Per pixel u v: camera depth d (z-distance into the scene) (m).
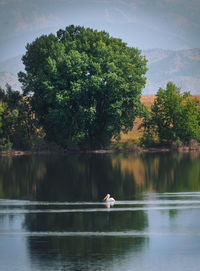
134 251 115.81
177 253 114.25
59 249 117.56
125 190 188.88
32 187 195.38
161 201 167.38
